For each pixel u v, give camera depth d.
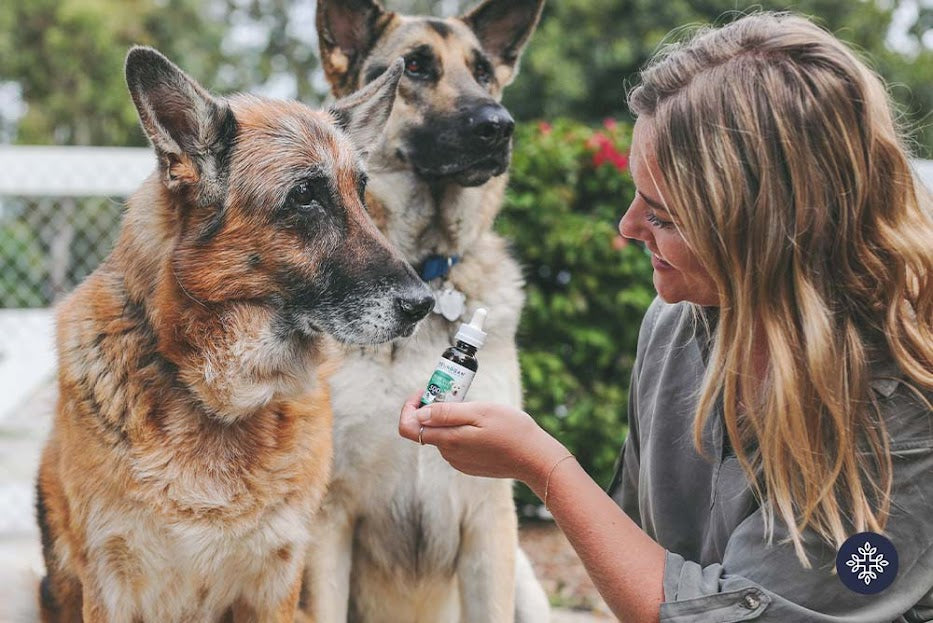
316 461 2.77
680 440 2.34
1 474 6.11
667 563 2.01
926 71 14.54
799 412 1.85
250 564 2.68
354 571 3.41
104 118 16.80
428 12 18.88
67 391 2.59
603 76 14.60
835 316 1.91
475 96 3.55
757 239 1.90
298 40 20.33
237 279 2.62
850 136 1.86
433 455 3.12
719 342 2.00
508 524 3.26
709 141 1.92
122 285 2.63
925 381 1.85
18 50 16.42
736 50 1.99
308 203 2.71
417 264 3.40
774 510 1.96
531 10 4.16
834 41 1.95
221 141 2.61
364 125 3.13
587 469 6.07
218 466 2.58
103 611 2.57
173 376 2.58
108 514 2.52
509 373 3.30
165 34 17.41
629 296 5.88
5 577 4.42
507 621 3.24
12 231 7.24
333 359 2.96
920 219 1.95
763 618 1.89
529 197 5.80
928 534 1.87
